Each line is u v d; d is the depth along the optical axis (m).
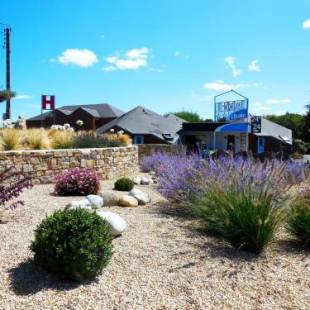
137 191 7.48
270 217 4.48
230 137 29.67
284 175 6.30
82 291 3.33
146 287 3.46
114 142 14.35
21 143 11.52
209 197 5.32
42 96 17.59
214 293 3.41
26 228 4.95
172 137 30.34
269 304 3.26
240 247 4.48
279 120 48.38
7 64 26.56
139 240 4.71
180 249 4.46
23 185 5.49
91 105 46.97
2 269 3.65
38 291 3.29
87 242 3.47
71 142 12.81
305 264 4.20
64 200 7.14
